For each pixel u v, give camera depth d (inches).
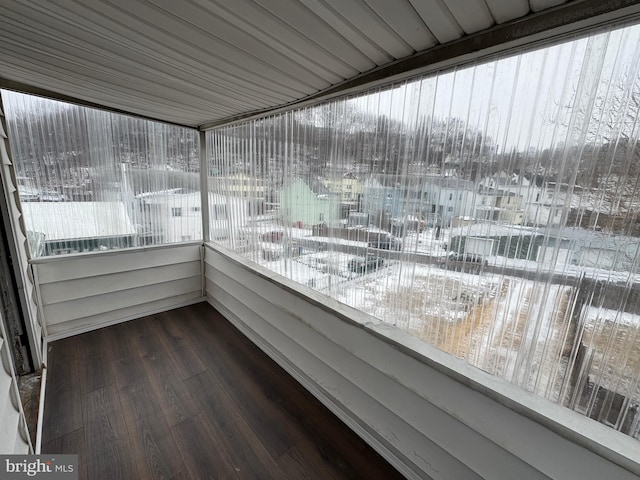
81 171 99.7
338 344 68.0
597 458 34.8
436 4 36.1
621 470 33.1
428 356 50.1
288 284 83.0
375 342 59.1
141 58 56.2
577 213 36.6
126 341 104.2
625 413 35.3
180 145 119.7
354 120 63.2
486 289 45.6
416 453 55.9
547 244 39.2
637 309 33.4
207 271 135.0
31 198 92.7
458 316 49.4
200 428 68.5
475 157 44.8
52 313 101.4
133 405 74.5
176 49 52.1
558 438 37.5
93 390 79.2
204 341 106.4
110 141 103.5
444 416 49.9
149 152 112.7
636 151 32.2
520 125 40.2
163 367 90.7
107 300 112.9
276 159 87.2
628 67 32.1
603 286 35.5
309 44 48.2
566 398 39.5
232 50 51.3
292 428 69.5
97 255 107.0
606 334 35.8
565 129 36.7
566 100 36.3
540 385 41.5
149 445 63.5
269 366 93.0
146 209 116.0
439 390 49.5
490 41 40.9
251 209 100.8
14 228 76.2
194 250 132.4
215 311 130.6
